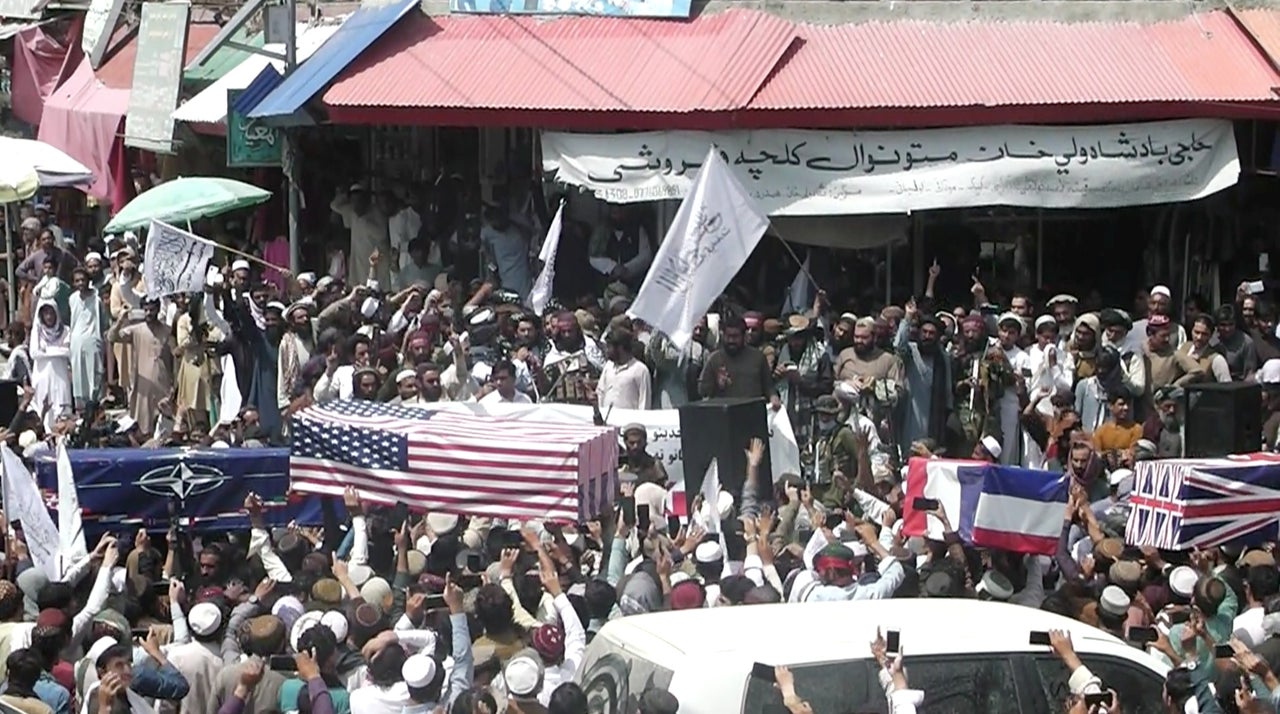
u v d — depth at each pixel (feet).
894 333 55.01
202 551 36.09
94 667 30.30
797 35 65.05
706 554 35.86
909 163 62.54
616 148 63.21
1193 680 27.04
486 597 31.35
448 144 70.79
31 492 35.47
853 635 26.21
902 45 64.69
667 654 25.98
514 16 67.87
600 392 52.34
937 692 25.52
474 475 36.19
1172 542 36.32
